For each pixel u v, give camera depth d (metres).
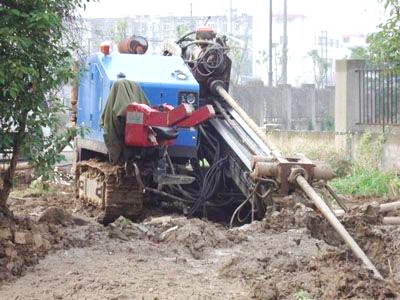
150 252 8.61
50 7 8.74
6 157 9.30
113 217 11.49
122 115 10.78
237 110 12.27
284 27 33.38
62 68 8.85
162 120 10.65
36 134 8.95
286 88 26.92
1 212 8.90
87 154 13.40
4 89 8.38
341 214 9.81
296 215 9.40
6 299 7.00
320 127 27.67
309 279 7.14
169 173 11.32
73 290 7.12
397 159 16.98
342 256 7.71
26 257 8.10
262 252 8.20
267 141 11.41
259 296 6.95
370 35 11.23
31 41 8.49
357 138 18.12
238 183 11.62
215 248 8.81
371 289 6.88
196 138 11.91
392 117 17.64
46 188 12.42
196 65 12.81
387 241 8.74
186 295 6.98
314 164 10.12
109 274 7.63
